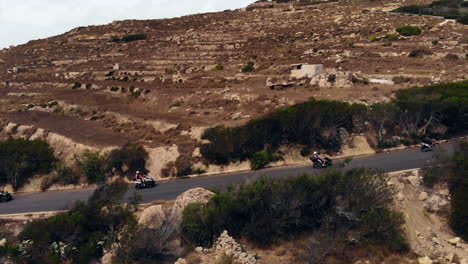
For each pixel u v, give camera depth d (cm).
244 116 5928
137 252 2958
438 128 5334
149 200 3878
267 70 8275
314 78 6875
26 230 3222
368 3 14338
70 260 2988
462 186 3350
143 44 13038
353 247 3027
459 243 3092
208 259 2945
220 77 8369
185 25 14900
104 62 11581
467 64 7131
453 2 12531
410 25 9906
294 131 4962
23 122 6856
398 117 5184
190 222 3161
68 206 3762
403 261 2912
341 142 4962
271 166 4681
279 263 2852
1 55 14788
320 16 12862
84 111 7619
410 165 4103
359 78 6831
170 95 7775
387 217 3098
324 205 3319
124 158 4906
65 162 5228
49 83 10519
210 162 4834
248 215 3225
